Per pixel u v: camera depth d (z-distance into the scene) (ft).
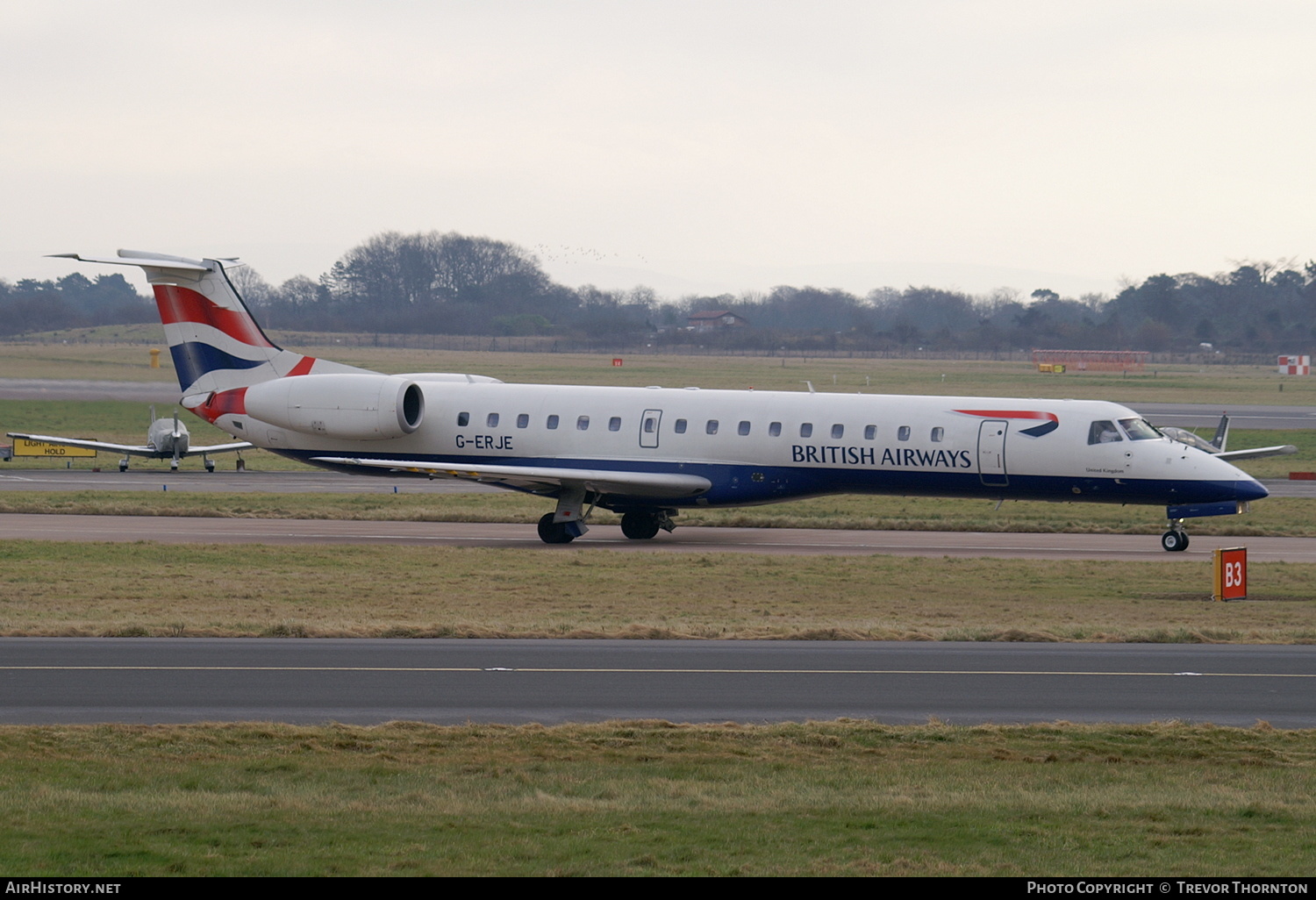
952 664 262.06
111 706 216.33
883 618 321.11
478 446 506.89
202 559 412.36
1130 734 204.44
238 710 215.31
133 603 328.49
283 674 243.60
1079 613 332.60
